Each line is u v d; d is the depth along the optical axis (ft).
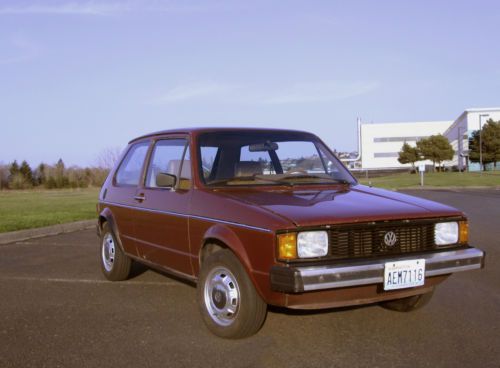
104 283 20.83
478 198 67.82
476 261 13.60
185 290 19.44
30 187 142.61
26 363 12.47
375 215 12.73
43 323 15.60
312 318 15.39
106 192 21.35
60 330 14.92
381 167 350.64
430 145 269.85
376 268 12.11
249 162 16.37
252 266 12.59
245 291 12.94
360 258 12.40
